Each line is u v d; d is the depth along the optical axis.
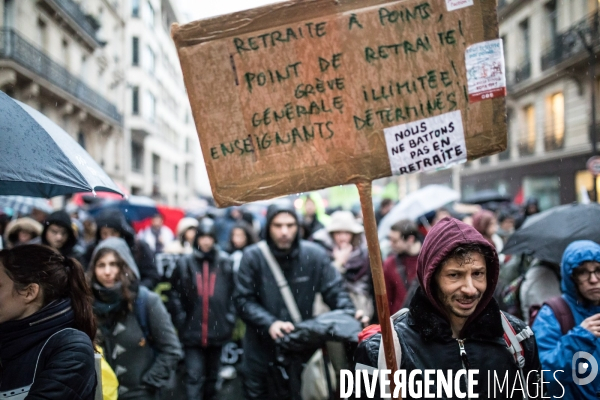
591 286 2.33
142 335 3.09
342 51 1.64
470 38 1.62
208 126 1.65
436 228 1.75
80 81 20.67
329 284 3.58
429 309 1.72
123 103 29.41
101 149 25.34
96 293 2.99
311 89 1.65
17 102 2.01
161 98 39.44
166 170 44.06
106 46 25.33
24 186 2.30
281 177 1.66
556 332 2.37
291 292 3.54
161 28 38.44
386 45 1.64
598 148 16.09
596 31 15.30
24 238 4.64
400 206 6.43
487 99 1.63
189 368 4.38
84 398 1.70
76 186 1.91
